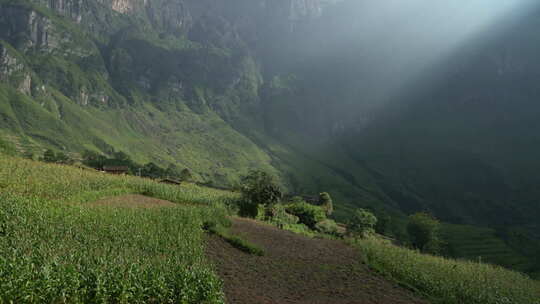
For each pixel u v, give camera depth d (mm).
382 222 114250
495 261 106250
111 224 23906
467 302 23328
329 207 121000
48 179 39938
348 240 41188
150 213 30250
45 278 13086
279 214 54219
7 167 42250
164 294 14680
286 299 17938
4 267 13102
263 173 51250
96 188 43250
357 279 24500
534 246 124312
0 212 21156
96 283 13633
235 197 51812
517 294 27250
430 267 29719
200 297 15164
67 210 26156
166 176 161000
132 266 15445
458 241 130125
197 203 47812
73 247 18219
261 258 25406
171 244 23203
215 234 28688
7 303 12234
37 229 20109
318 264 26766
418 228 95062
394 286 24422
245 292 17703
